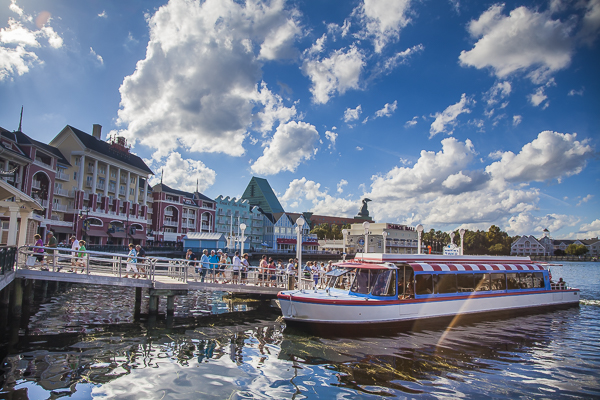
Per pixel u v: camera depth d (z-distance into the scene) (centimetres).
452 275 1681
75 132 6500
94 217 6556
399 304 1490
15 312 1645
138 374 984
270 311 1970
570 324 1706
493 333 1498
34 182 5366
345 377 995
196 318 1753
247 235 10856
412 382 970
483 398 881
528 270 1989
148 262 1995
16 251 1622
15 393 846
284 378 978
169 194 8888
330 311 1395
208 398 844
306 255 9262
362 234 10612
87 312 1827
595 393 918
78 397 834
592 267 9838
